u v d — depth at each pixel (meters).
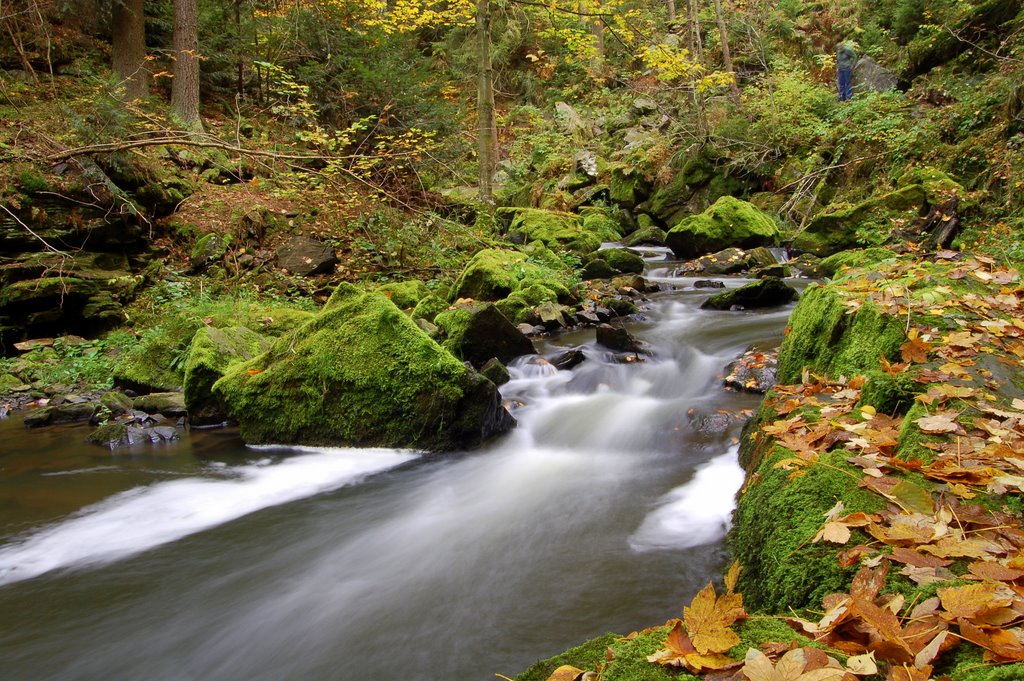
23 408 6.55
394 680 2.45
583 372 6.56
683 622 1.79
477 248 11.96
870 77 15.64
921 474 2.40
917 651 1.54
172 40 14.52
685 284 10.54
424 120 14.59
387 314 5.13
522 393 6.18
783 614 2.02
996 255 6.14
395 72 14.81
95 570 3.42
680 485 3.95
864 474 2.46
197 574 3.36
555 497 4.02
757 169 14.56
